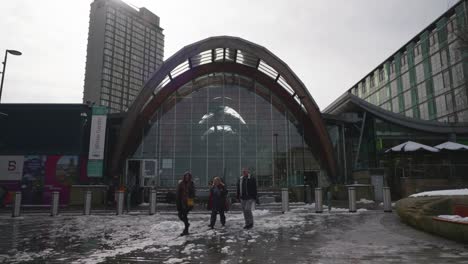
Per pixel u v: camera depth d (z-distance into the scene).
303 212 17.28
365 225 11.67
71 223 13.86
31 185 26.44
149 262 6.51
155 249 7.77
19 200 17.41
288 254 7.06
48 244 8.77
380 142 35.03
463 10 52.78
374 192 28.06
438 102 60.34
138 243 8.63
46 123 27.72
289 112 32.75
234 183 30.56
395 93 75.88
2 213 19.47
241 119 32.41
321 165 31.66
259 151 31.59
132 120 29.30
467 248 7.35
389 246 7.71
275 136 32.06
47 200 26.27
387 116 34.66
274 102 33.00
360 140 34.53
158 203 27.81
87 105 28.39
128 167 31.20
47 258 7.04
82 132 27.59
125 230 11.36
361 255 6.82
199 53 30.73
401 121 34.66
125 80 174.88
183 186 10.16
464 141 34.47
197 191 24.86
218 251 7.45
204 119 32.25
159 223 13.01
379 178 28.41
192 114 32.34
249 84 33.53
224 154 31.36
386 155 32.97
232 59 33.69
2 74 24.25
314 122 30.83
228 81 33.53
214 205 11.45
